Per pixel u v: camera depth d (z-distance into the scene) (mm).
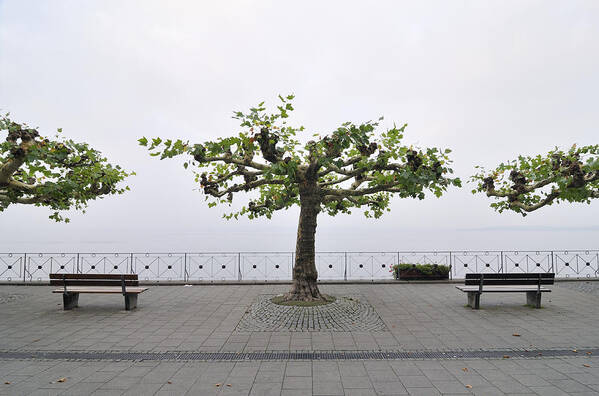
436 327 9383
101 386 5902
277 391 5711
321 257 17766
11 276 17031
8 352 7590
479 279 11414
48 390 5746
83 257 17609
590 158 10773
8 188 11898
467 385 5906
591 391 5684
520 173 13406
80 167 13039
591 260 17531
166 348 7836
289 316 10203
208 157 10711
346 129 10281
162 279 17297
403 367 6711
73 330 9227
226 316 10617
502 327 9367
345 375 6344
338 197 12758
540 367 6680
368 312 10898
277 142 11266
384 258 17688
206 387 5863
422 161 10539
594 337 8492
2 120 10805
